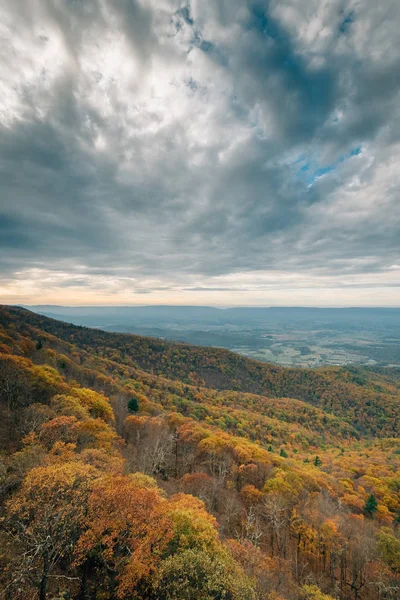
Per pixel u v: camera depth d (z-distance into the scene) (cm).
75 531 2194
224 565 2234
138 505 2417
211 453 6359
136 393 10331
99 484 2512
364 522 5319
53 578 2172
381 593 3894
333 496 6569
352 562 4288
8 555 2078
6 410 4653
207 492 4962
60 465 2786
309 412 17100
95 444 4309
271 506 4706
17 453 3178
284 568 3828
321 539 4441
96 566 2338
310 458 10656
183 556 2219
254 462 6631
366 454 11794
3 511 2403
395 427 16788
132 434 6831
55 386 6159
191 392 15462
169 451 6200
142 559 2120
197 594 1995
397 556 4094
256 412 15612
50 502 2227
